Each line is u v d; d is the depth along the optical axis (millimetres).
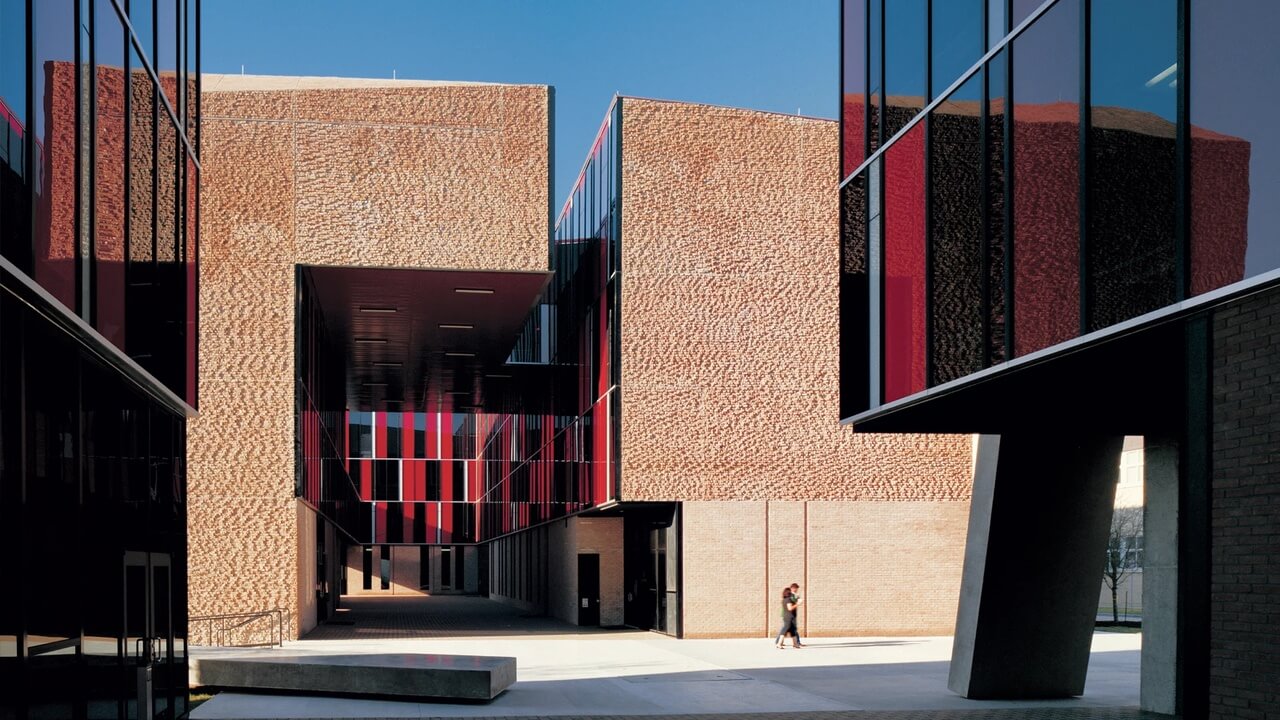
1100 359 11391
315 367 32562
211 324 27594
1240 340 8734
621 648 27906
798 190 31953
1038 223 11430
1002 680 17844
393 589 81188
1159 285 9555
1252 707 8477
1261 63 8430
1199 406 9180
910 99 14359
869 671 22234
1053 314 11156
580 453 36062
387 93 28062
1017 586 17656
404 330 36594
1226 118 8805
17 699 9250
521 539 53156
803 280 31797
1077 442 17594
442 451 67625
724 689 19234
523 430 48375
